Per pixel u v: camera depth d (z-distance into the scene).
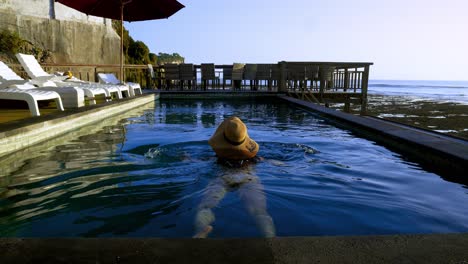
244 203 2.23
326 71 12.80
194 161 3.33
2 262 1.22
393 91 38.53
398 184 2.84
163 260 1.24
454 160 3.22
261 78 13.53
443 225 2.03
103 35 18.00
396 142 4.33
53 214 2.11
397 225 2.01
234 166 3.15
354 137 5.06
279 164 3.32
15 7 13.98
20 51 13.55
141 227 1.92
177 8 9.93
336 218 2.10
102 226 1.94
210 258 1.25
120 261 1.23
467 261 1.25
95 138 4.65
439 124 9.37
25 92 5.04
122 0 9.60
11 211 2.15
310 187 2.67
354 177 3.00
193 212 2.12
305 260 1.25
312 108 8.05
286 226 1.97
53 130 4.61
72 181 2.75
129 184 2.66
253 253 1.29
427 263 1.24
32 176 2.88
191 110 8.79
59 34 15.53
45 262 1.22
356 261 1.25
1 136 3.50
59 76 8.99
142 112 8.18
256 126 6.09
